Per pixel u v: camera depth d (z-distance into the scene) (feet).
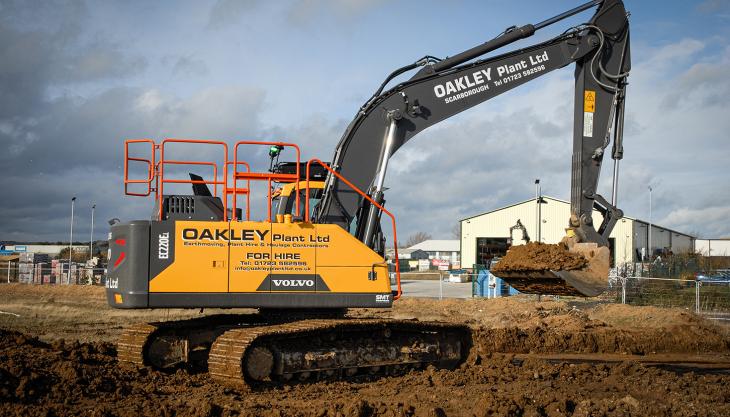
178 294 32.65
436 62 39.65
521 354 52.11
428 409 26.18
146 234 32.68
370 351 34.73
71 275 144.56
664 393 31.53
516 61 40.50
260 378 31.07
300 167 37.81
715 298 88.28
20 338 37.99
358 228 37.45
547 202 185.06
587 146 40.50
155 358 35.53
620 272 121.60
